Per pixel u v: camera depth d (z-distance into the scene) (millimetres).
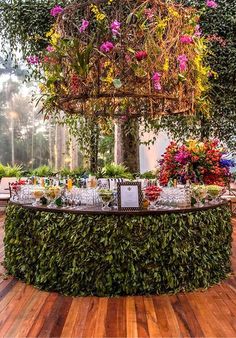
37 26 6691
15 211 3469
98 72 3070
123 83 3113
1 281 3383
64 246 3055
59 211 3125
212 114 6969
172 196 3305
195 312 2686
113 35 2992
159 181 4199
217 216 3418
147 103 3879
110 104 3816
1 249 4746
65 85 3230
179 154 4059
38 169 7754
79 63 2961
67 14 3309
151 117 3850
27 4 6684
